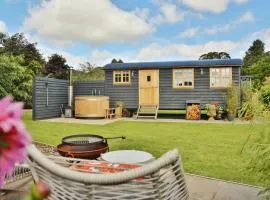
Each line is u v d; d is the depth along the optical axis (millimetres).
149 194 1801
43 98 15891
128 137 9508
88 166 2553
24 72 20344
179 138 9344
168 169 1853
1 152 635
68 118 16547
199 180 4828
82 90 18625
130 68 16969
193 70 16328
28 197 571
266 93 3174
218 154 6926
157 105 16688
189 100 16344
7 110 639
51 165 1873
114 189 1776
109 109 16578
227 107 15414
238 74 15750
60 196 1928
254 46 57344
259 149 2994
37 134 10078
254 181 4840
